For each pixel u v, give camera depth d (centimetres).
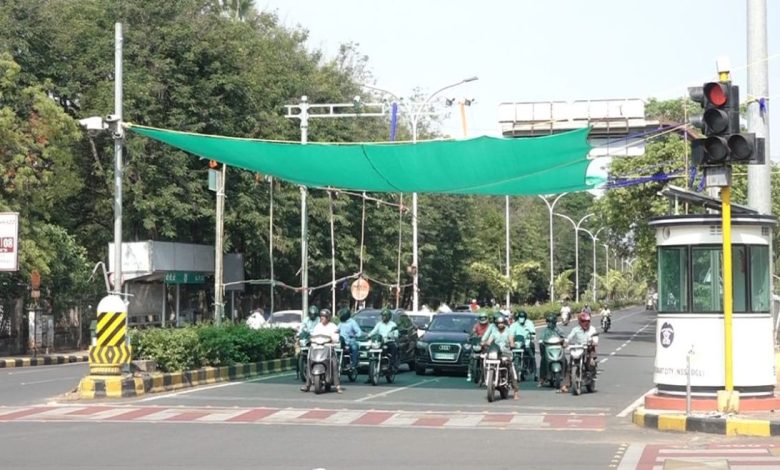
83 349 4284
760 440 1433
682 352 1641
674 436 1477
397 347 2584
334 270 4719
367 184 2508
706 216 1633
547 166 2250
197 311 5084
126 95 3988
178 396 2072
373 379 2427
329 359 2172
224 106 4306
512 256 8500
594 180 2612
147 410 1814
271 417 1711
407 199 5603
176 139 2223
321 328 2195
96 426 1579
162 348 2291
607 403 1989
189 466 1185
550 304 7081
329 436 1465
